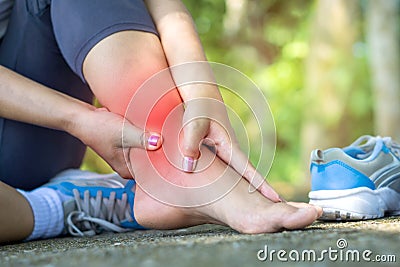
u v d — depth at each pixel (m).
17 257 1.37
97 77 1.73
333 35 7.63
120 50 1.71
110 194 2.10
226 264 1.10
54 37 2.08
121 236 1.94
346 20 7.62
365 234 1.36
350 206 1.86
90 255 1.29
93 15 1.75
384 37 6.88
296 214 1.50
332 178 1.89
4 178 2.16
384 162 1.93
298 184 7.20
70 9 1.78
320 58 7.68
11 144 2.11
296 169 8.80
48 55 2.10
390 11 6.86
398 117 6.85
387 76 6.88
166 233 1.89
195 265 1.10
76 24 1.76
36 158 2.16
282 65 9.17
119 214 2.12
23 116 1.77
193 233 1.73
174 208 1.65
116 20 1.74
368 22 7.32
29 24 2.06
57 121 1.73
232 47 9.55
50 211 2.01
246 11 9.29
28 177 2.18
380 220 1.83
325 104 7.66
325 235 1.38
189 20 1.87
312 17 8.12
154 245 1.36
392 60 6.87
